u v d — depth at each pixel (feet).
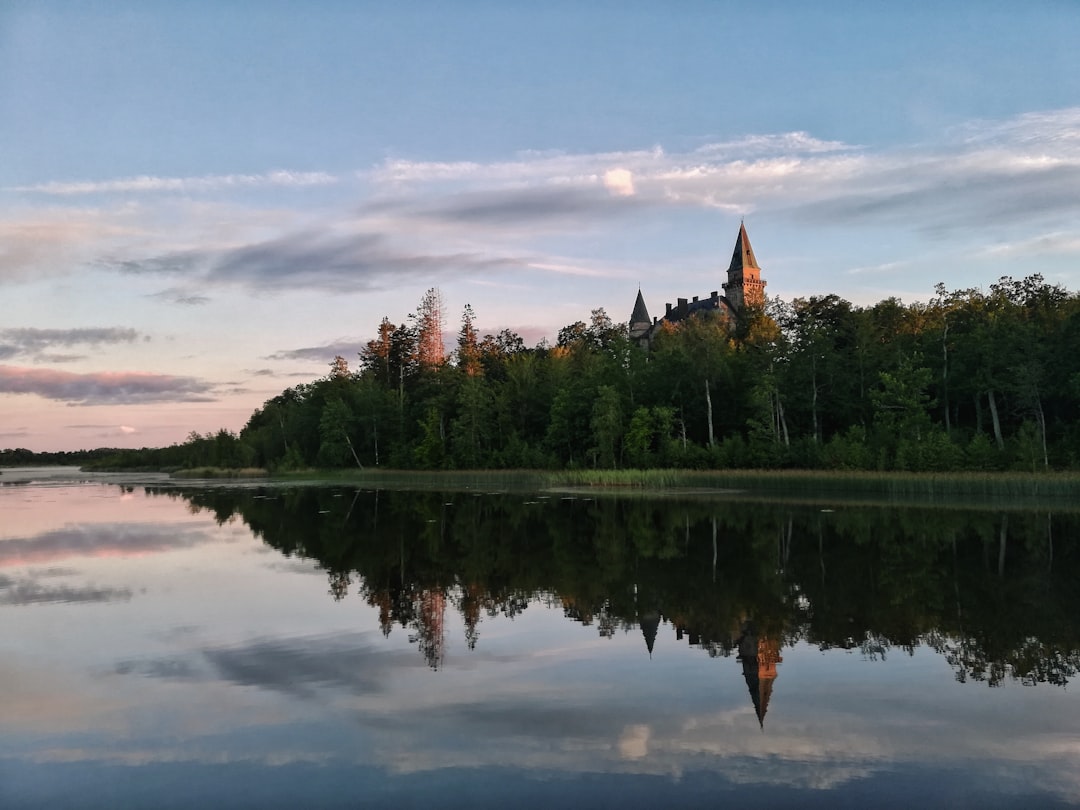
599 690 43.01
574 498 185.88
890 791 30.68
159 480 337.52
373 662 48.67
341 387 402.93
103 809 29.73
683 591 70.33
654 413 268.41
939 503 156.97
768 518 130.41
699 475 218.59
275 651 51.37
